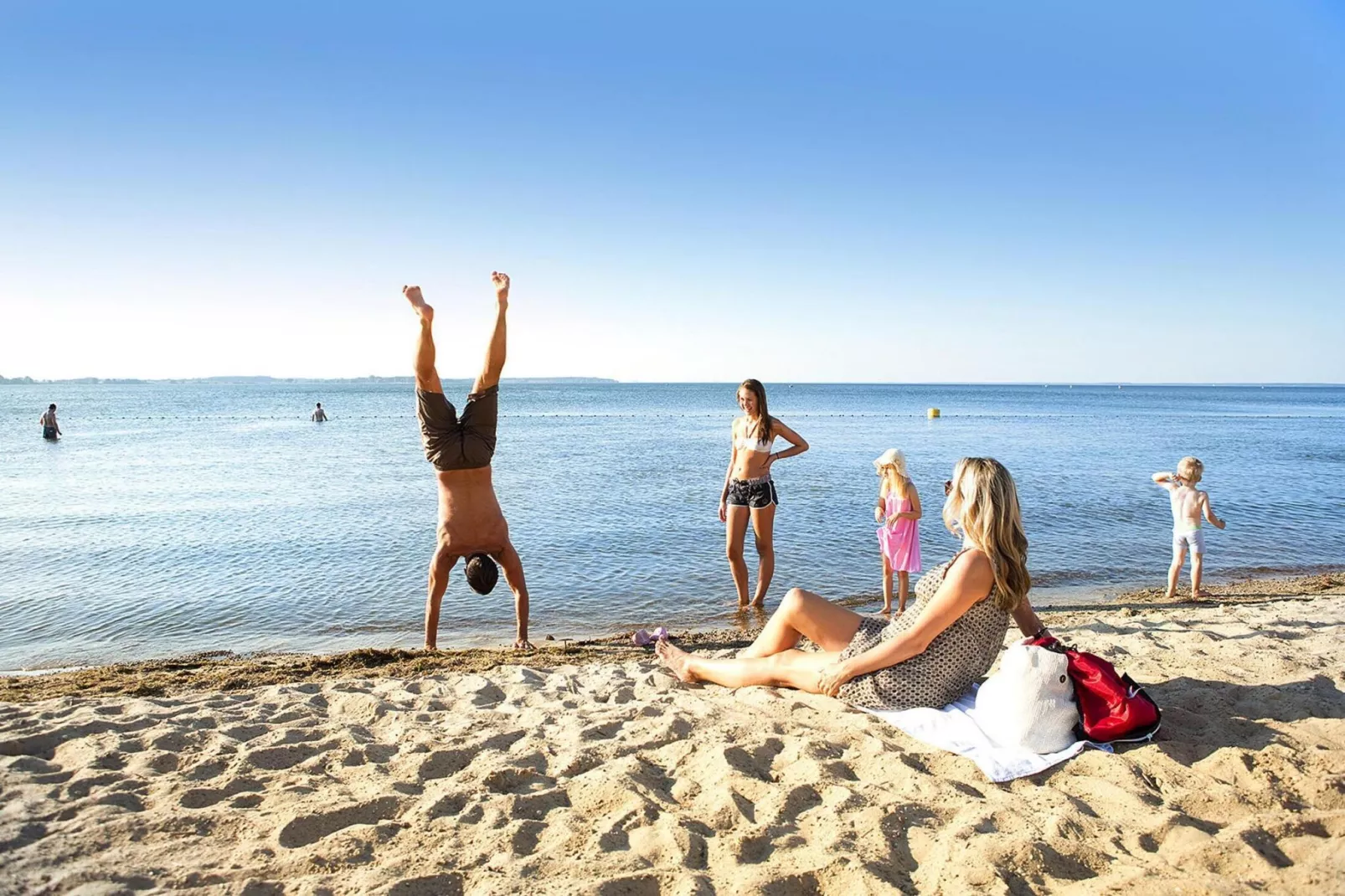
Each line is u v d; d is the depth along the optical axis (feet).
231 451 99.50
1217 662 17.62
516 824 10.41
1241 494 59.06
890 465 27.50
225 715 15.20
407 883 8.98
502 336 22.79
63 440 118.83
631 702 16.29
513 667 20.27
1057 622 24.88
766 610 29.94
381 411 236.84
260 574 35.12
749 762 12.44
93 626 28.25
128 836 9.93
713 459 88.07
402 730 14.61
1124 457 89.45
